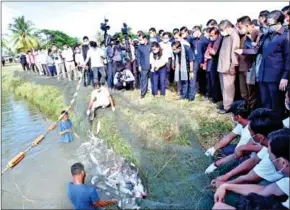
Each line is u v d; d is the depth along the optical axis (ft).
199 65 24.86
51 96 38.65
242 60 18.62
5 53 149.18
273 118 11.27
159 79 27.89
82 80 36.60
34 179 18.38
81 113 27.76
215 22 22.95
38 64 59.26
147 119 20.39
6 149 25.34
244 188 10.31
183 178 14.48
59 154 22.36
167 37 27.07
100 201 14.33
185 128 18.12
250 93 18.88
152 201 14.28
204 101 23.63
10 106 44.06
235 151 12.83
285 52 15.06
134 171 17.53
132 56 31.14
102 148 21.85
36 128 31.04
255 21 20.90
